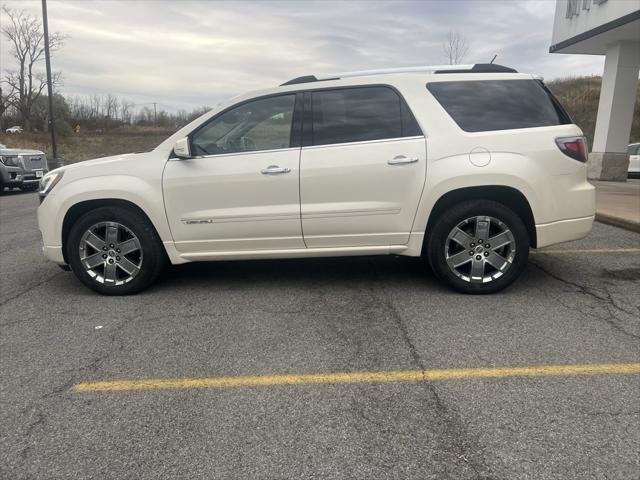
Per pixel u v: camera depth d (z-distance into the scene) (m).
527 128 4.52
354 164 4.50
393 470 2.41
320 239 4.68
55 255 4.99
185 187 4.67
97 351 3.77
